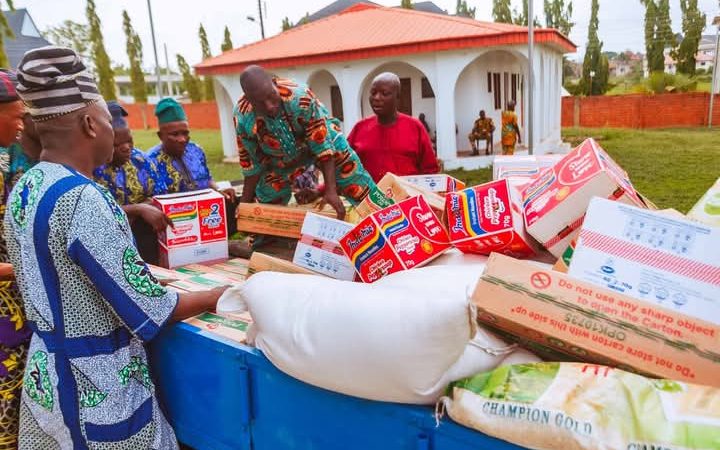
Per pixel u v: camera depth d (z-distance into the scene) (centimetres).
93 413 166
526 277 138
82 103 166
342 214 286
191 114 2838
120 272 163
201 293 191
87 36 3719
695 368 122
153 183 317
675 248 146
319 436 163
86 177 170
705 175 912
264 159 314
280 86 278
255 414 180
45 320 165
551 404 118
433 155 395
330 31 1456
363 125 402
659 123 1973
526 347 145
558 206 177
